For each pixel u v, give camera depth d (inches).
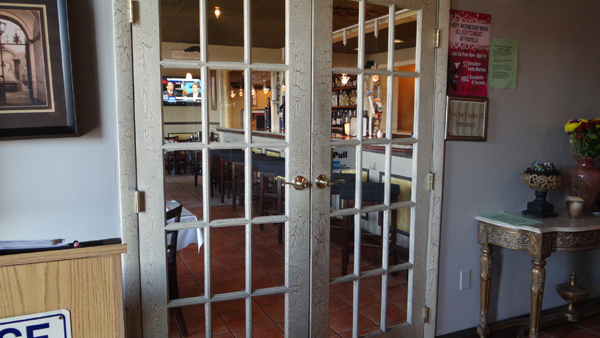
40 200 68.2
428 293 103.9
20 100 63.5
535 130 116.2
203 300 80.4
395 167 97.3
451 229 106.4
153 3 71.6
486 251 106.9
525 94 113.0
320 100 85.7
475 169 108.0
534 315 100.1
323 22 84.3
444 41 97.8
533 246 97.7
